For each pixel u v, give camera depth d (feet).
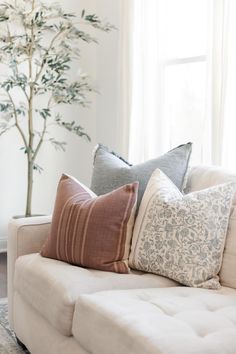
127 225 7.06
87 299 5.58
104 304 5.36
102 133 14.15
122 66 11.93
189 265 6.50
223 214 6.72
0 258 12.89
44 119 12.44
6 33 12.49
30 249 7.82
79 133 12.95
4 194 13.44
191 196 6.84
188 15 10.66
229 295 6.02
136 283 6.50
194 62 10.61
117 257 6.90
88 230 6.88
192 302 5.59
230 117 8.95
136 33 11.64
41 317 6.72
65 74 13.01
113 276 6.58
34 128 13.57
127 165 8.29
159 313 5.18
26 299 7.06
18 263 7.38
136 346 4.54
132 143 11.84
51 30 12.33
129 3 11.64
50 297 6.17
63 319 5.88
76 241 6.91
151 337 4.52
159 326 4.76
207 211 6.65
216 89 9.16
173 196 6.98
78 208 7.09
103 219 6.89
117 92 13.15
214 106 9.18
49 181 14.07
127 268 6.88
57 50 13.00
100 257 6.83
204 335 4.71
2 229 13.51
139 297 5.80
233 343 4.48
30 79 11.96
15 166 13.51
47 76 12.55
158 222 6.80
